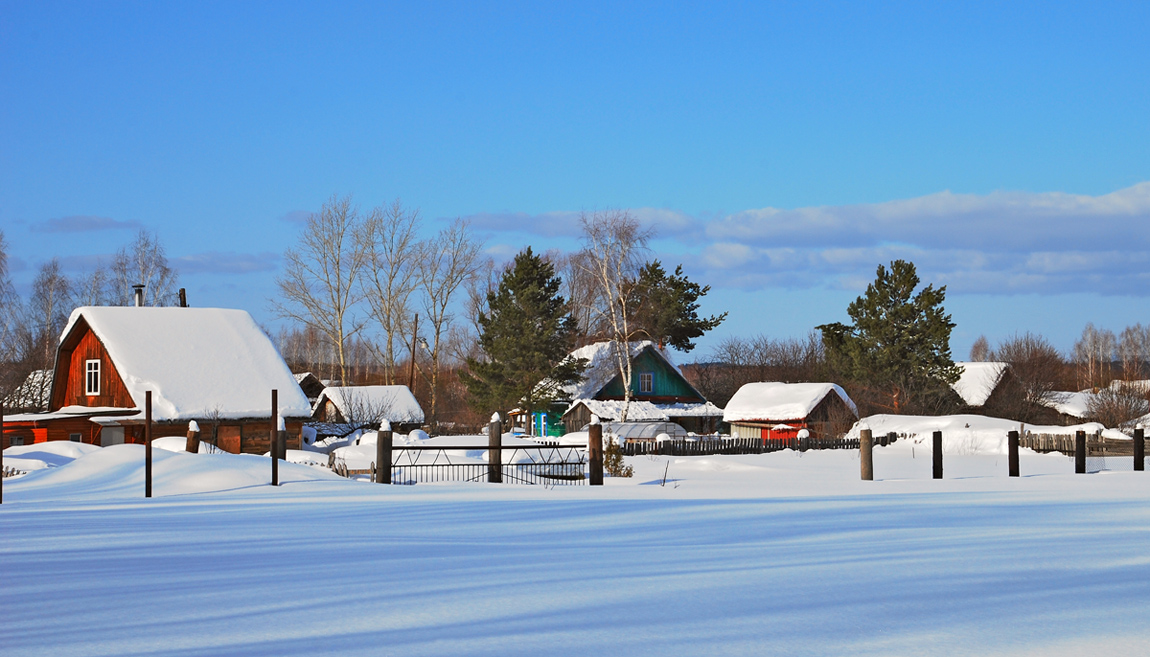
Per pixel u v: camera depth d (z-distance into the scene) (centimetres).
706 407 6475
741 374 8956
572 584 778
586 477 2577
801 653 553
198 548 1017
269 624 634
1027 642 575
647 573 833
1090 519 1291
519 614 662
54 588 769
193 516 1383
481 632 608
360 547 1022
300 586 773
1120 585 760
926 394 5781
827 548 992
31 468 2678
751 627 619
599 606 688
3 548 1023
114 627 626
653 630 612
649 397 6525
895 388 5916
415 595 733
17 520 1334
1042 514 1364
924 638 586
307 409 4325
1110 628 609
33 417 4069
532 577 814
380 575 827
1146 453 3659
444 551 986
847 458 3800
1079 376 10738
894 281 5919
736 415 5566
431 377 7856
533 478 2486
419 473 2544
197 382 4216
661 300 6581
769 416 5347
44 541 1084
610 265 5619
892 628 614
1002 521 1263
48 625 632
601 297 5828
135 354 4228
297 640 588
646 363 6538
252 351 4494
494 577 815
